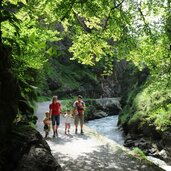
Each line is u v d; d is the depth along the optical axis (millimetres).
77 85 45156
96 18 11219
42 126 16453
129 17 11070
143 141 20031
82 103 15445
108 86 54219
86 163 10672
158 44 12180
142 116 21297
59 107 14375
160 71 13141
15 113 5176
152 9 11602
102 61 51344
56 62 44750
